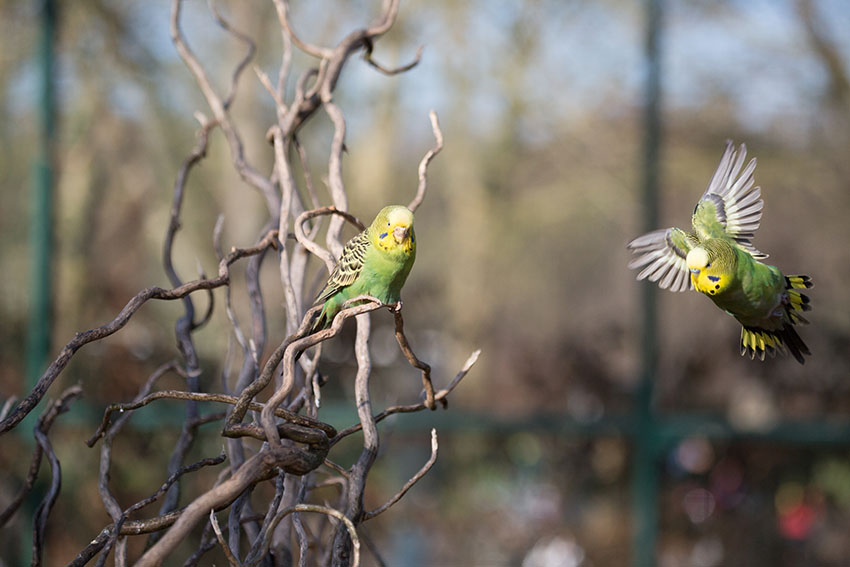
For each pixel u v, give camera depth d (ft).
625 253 36.68
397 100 38.60
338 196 12.31
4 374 30.94
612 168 37.29
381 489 35.35
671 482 34.76
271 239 12.01
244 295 33.12
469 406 37.24
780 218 35.76
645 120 35.17
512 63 38.68
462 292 38.17
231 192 35.45
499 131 38.78
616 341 36.47
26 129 32.01
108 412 9.76
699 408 34.96
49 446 11.87
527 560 34.81
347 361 34.83
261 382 9.00
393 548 34.91
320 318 11.22
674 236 11.13
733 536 34.22
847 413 34.78
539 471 35.76
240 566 8.24
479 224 38.50
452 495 35.73
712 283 10.23
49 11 32.07
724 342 35.14
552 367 37.19
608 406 36.29
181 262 33.99
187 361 12.69
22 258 31.50
